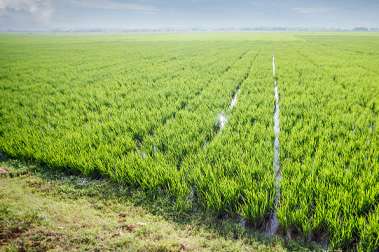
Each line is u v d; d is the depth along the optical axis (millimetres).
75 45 48125
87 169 4723
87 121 7488
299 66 16391
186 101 9133
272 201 3715
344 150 5082
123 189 4352
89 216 3490
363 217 3355
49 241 2834
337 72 13859
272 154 4965
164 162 4863
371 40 53812
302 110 7605
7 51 34344
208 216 3686
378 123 6184
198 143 5574
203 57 23922
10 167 4922
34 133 6250
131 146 5566
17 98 9820
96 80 13641
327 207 3580
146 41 60219
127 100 9305
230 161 4793
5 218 3086
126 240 3008
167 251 2900
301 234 3355
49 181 4535
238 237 3289
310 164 4609
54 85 12391
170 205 3906
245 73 14359
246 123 6852
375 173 4055
